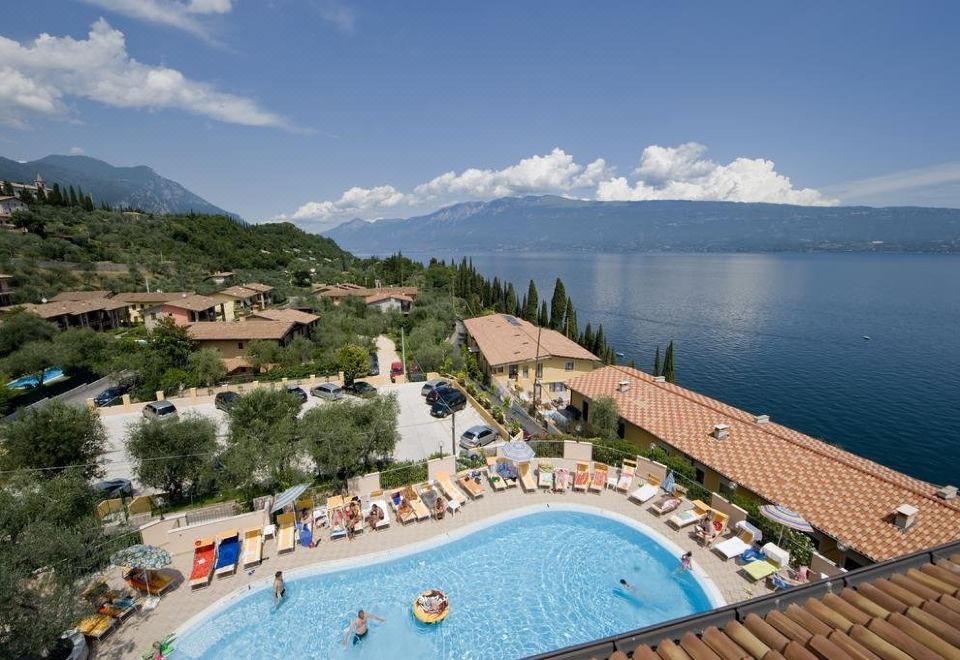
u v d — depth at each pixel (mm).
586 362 50281
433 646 15516
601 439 29359
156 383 42969
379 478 23781
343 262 186125
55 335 54719
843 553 20000
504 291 105938
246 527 20141
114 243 115250
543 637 15930
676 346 100562
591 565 19078
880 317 133625
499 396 44906
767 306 156000
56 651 13766
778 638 6512
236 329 55844
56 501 18078
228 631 15750
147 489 26859
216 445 25672
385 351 64375
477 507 22672
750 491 23734
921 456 51094
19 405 43031
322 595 17406
